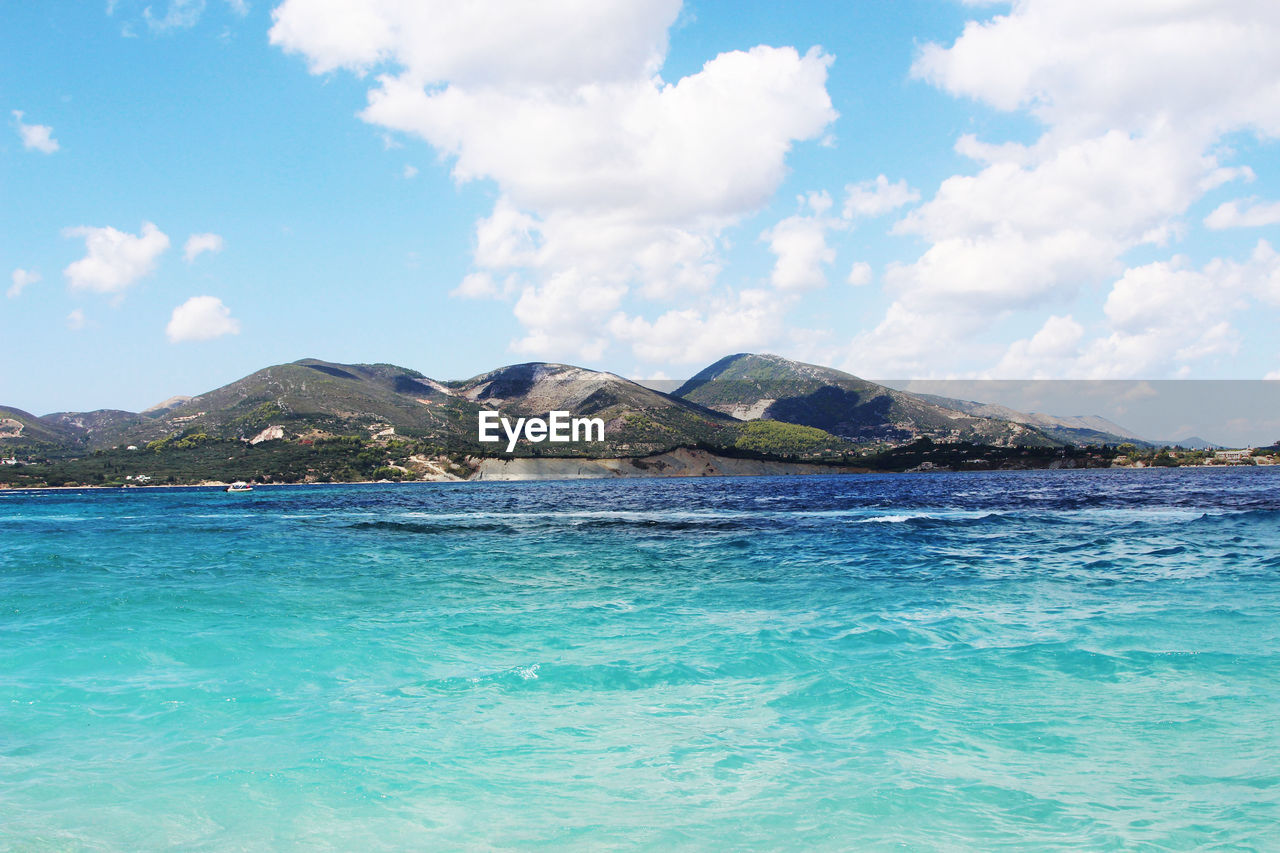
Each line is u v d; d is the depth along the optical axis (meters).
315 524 41.88
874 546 24.23
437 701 8.47
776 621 12.60
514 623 12.84
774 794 5.91
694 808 5.68
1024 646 10.45
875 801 5.75
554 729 7.51
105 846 5.09
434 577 19.06
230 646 11.28
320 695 8.74
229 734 7.44
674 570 19.62
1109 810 5.55
